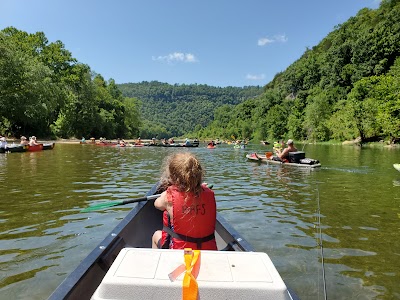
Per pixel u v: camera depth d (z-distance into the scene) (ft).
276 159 52.47
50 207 22.57
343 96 186.60
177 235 9.00
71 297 7.36
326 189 30.12
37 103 123.34
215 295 6.01
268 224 19.21
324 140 155.94
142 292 6.00
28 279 12.21
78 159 59.77
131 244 12.35
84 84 177.58
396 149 93.15
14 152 73.10
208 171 43.45
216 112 426.92
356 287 11.89
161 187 16.24
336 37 261.65
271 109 232.32
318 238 16.85
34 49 153.17
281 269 13.30
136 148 102.94
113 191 28.40
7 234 17.02
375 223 19.48
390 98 110.93
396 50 181.16
